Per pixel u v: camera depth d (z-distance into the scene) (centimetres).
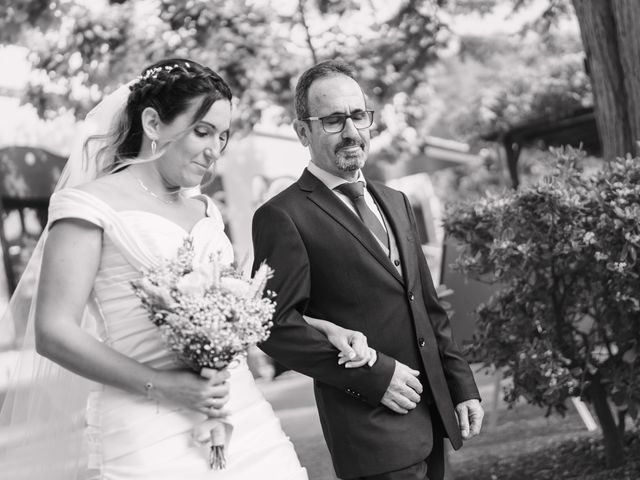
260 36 991
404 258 367
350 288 355
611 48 575
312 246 355
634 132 565
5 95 1212
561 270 516
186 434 281
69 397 303
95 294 283
